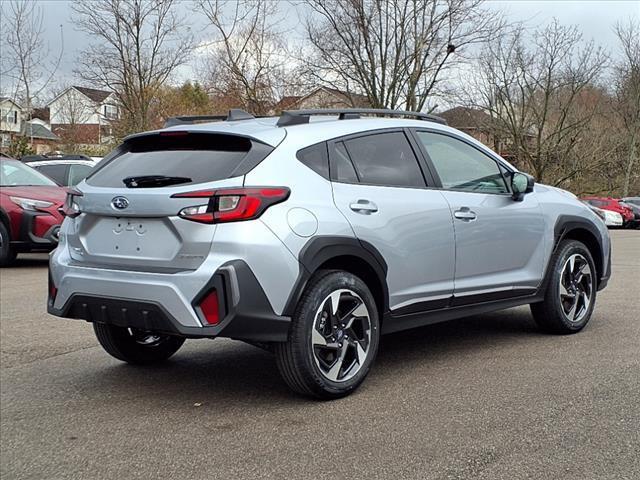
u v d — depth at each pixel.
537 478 3.05
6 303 7.62
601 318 6.41
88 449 3.57
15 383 4.74
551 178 36.81
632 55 43.69
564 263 5.65
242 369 4.98
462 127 34.78
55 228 9.91
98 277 4.04
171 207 3.84
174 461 3.37
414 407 4.00
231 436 3.66
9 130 23.72
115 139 26.83
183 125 4.48
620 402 3.99
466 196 5.02
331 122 4.53
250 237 3.75
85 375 4.91
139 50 21.52
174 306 3.74
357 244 4.18
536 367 4.76
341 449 3.42
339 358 4.13
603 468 3.14
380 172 4.56
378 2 18.88
